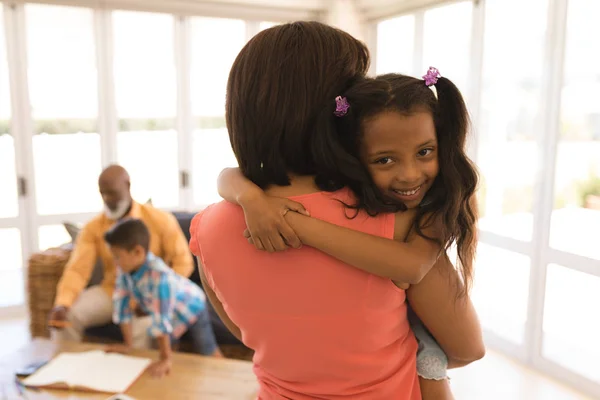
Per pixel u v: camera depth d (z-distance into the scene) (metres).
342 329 0.69
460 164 0.70
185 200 4.23
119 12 3.82
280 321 0.72
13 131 3.66
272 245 0.67
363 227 0.68
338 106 0.65
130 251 2.09
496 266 3.31
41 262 2.69
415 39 3.86
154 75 4.00
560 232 2.85
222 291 0.78
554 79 2.80
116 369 1.87
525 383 2.86
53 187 3.81
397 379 0.75
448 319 0.76
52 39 3.68
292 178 0.73
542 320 2.99
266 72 0.68
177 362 1.95
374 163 0.67
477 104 3.35
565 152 2.79
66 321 2.40
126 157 4.00
